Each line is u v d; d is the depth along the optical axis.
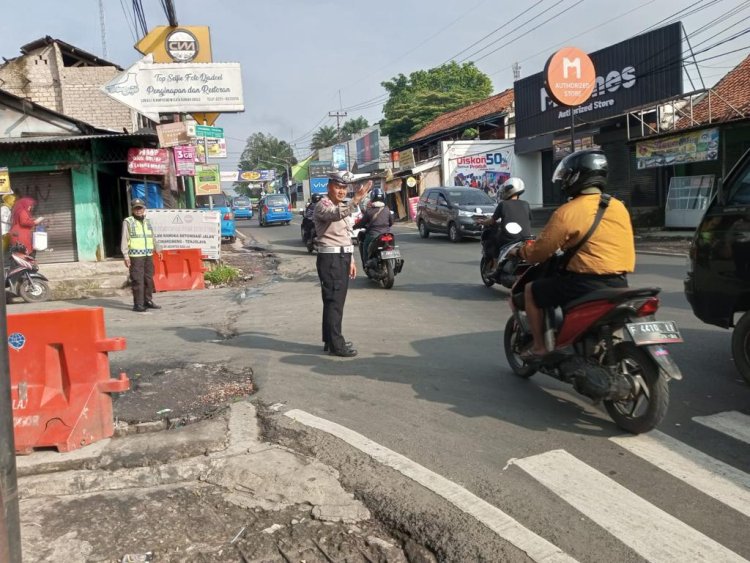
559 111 26.66
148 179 17.44
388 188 39.50
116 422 4.59
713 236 5.46
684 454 3.91
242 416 4.63
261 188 96.38
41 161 13.70
